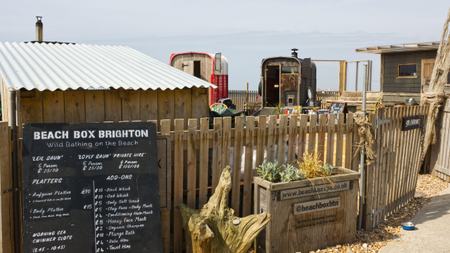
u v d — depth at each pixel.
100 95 4.75
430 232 5.32
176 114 5.31
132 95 4.95
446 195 7.05
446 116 8.12
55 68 5.12
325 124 5.13
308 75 17.00
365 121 5.22
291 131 4.86
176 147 4.11
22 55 5.58
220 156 4.41
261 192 4.36
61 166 3.46
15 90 3.99
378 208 5.64
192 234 3.69
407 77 15.58
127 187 3.62
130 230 3.60
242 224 3.95
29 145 3.39
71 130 3.50
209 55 13.35
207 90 5.52
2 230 3.26
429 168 8.66
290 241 4.37
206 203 4.34
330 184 4.54
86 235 3.48
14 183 3.40
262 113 15.26
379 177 5.59
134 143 3.68
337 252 4.55
